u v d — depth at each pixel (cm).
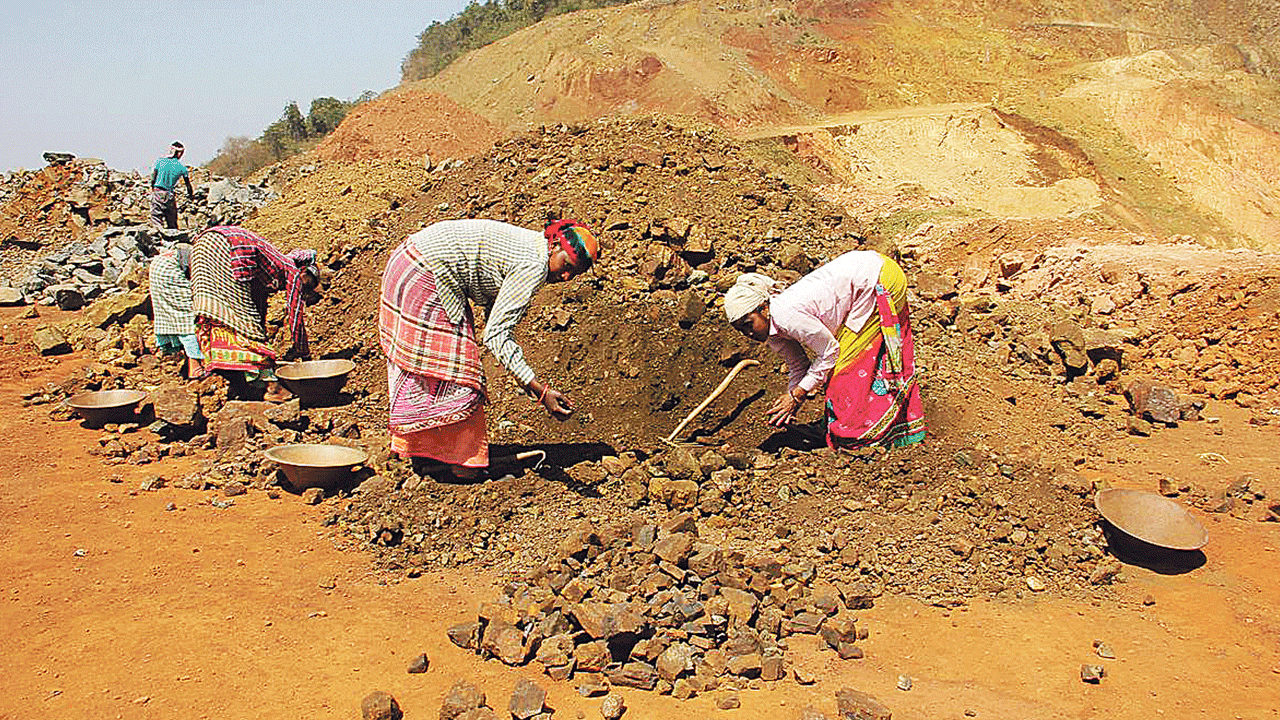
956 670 388
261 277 708
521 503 522
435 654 398
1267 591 454
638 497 525
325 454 574
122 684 371
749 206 896
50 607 427
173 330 757
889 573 461
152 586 448
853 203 1494
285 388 697
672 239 747
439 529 500
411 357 514
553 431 611
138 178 1602
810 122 2644
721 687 375
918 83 3012
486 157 1106
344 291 880
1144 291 917
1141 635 418
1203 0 4100
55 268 1202
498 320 502
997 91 2956
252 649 397
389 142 2188
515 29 4281
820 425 612
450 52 4509
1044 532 495
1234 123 2595
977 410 630
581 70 2861
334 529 511
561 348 669
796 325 529
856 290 543
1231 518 530
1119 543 488
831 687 375
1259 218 2328
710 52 2948
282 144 3647
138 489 562
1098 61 3200
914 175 2044
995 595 448
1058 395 694
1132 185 2353
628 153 966
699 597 419
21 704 357
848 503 515
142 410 700
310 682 375
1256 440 643
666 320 675
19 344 921
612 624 382
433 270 505
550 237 514
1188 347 804
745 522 507
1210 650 407
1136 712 362
